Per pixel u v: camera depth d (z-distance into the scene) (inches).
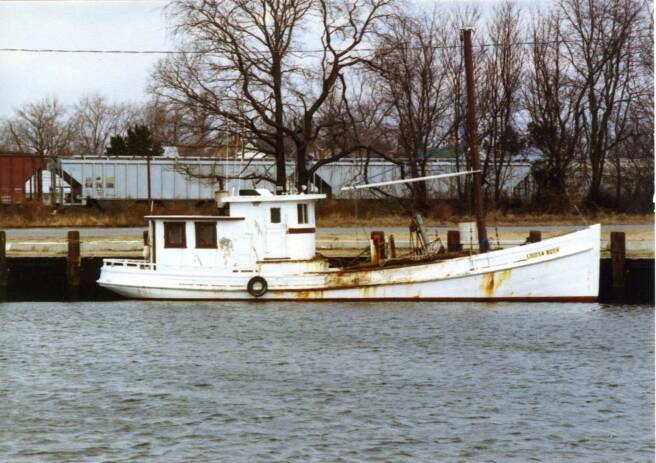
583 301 2689.5
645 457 1541.6
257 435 1627.7
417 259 2733.8
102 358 2145.7
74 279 3006.9
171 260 2790.4
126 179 5285.4
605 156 5206.7
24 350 2220.7
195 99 4001.0
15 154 5280.5
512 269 2677.2
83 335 2380.7
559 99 5142.7
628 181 5103.3
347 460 1520.7
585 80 5083.7
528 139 5108.3
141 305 2753.4
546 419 1708.9
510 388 1893.5
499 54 5029.5
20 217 4601.4
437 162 5059.1
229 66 4005.9
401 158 4874.5
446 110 5083.7
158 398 1829.5
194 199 5265.8
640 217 4421.8
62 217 4618.6
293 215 2753.4
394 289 2714.1
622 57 5064.0
